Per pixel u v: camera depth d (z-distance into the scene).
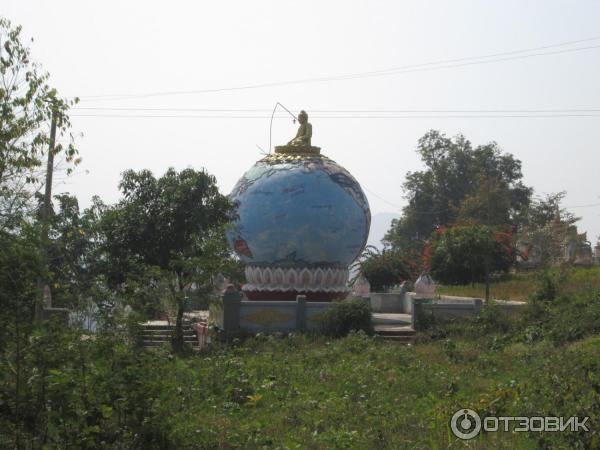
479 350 25.05
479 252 42.62
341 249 34.72
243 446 13.45
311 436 14.12
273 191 34.34
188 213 29.42
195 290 28.23
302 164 35.03
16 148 17.11
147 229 29.00
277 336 29.23
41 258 11.81
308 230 34.03
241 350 25.80
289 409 16.42
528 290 40.31
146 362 12.10
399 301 38.50
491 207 63.84
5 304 11.14
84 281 24.64
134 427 11.66
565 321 26.69
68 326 12.04
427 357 23.98
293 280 34.41
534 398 14.39
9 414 11.11
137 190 29.75
